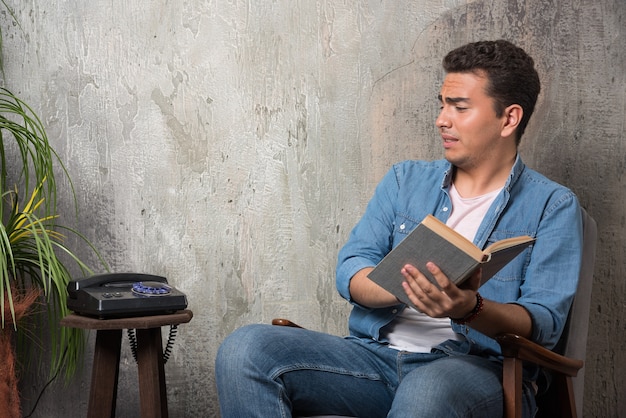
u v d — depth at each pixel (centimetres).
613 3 251
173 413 256
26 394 251
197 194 254
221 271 256
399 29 256
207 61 252
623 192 251
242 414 168
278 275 258
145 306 196
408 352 184
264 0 253
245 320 257
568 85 253
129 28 249
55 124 249
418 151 257
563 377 182
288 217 257
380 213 202
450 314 158
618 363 253
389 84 257
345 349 185
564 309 177
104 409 198
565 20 253
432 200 197
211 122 253
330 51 255
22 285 238
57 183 249
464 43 256
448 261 149
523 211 188
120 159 251
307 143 256
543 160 255
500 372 171
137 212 252
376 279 159
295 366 174
